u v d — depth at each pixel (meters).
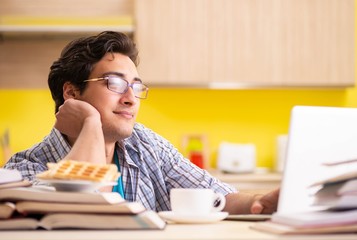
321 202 1.25
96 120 1.77
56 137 2.07
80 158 1.63
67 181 1.20
